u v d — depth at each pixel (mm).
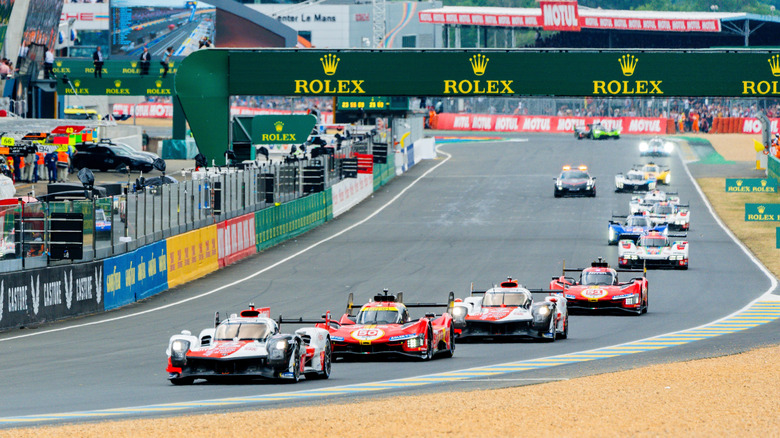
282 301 134750
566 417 58250
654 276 157125
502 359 89812
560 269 161250
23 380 80312
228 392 71625
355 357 91688
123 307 132875
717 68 197375
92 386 76438
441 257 176500
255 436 53062
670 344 98500
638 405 62500
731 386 70625
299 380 78125
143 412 62875
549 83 199625
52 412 63844
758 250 186625
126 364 89062
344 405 63625
